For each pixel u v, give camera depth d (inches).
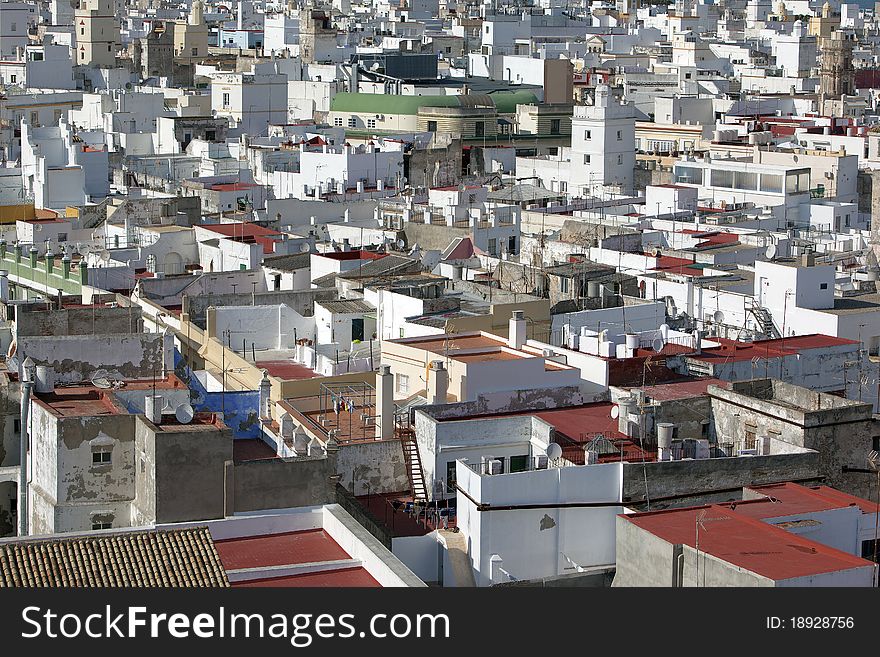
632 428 3909.9
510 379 4114.2
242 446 4037.9
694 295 5565.9
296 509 3430.1
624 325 4931.1
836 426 3801.7
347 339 5108.3
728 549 2999.5
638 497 3553.2
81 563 3006.9
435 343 4365.2
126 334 4013.3
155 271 6033.5
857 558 2950.3
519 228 6968.5
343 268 5915.4
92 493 3491.6
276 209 7514.8
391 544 3516.2
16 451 4023.1
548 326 4997.5
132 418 3496.6
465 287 5388.8
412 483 3823.8
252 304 5324.8
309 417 4217.5
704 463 3597.4
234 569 3144.7
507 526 3472.0
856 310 5315.0
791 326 5310.0
